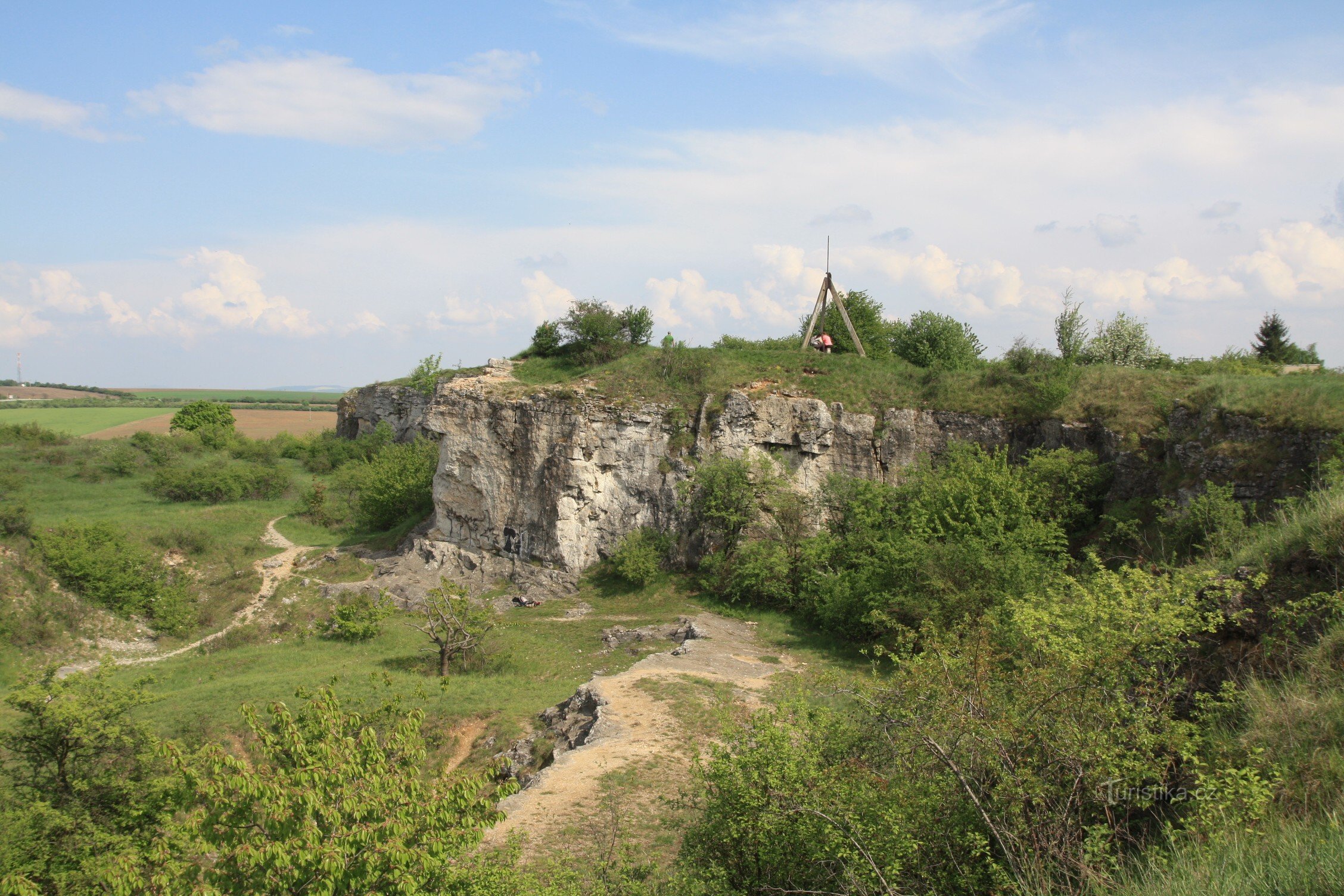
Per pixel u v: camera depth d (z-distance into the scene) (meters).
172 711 21.45
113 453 57.50
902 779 8.03
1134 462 27.00
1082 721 7.84
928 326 40.06
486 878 8.60
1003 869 7.01
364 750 8.52
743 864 8.74
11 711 22.72
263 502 50.34
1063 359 35.06
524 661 25.92
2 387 147.12
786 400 34.78
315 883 7.10
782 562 29.17
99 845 13.05
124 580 32.47
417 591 34.59
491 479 36.53
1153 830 8.05
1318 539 10.52
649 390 36.00
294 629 31.95
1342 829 6.37
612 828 12.65
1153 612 9.62
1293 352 49.81
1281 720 8.45
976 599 22.41
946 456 32.75
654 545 33.44
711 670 21.94
